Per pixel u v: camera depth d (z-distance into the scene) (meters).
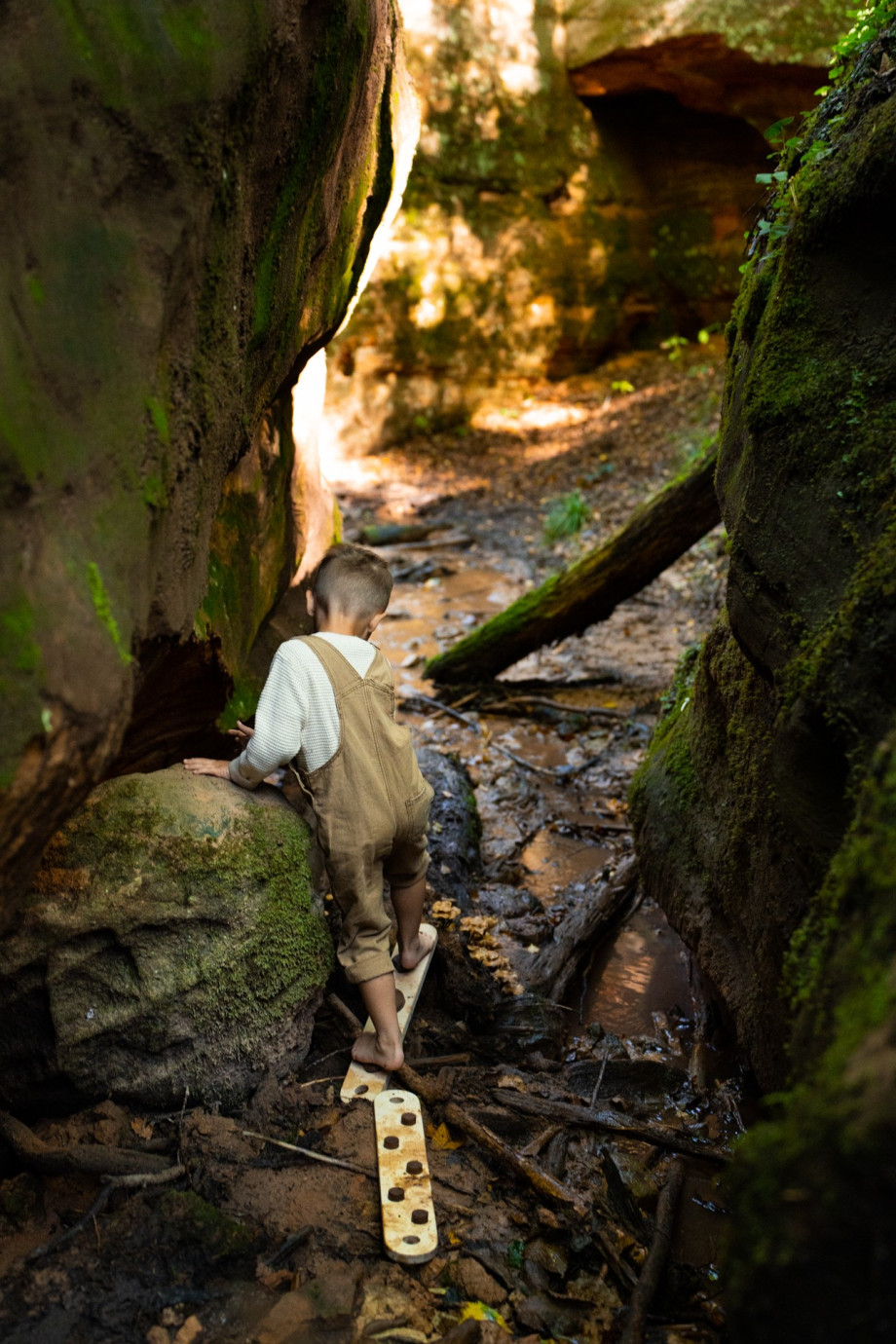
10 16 1.50
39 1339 1.85
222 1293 1.96
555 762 4.93
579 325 12.02
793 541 2.11
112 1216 2.09
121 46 1.61
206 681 2.45
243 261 2.07
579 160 11.64
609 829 4.27
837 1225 1.08
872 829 1.45
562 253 11.66
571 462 10.02
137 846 2.25
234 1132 2.29
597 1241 2.20
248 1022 2.38
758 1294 1.16
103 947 2.21
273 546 3.30
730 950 2.67
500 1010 2.96
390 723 2.56
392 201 3.35
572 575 5.30
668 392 10.88
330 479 10.08
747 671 2.61
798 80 9.65
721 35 9.56
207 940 2.31
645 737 5.07
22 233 1.46
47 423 1.42
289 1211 2.15
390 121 3.07
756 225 2.61
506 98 10.99
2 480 1.33
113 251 1.58
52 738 1.34
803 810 1.94
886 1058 1.09
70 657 1.37
